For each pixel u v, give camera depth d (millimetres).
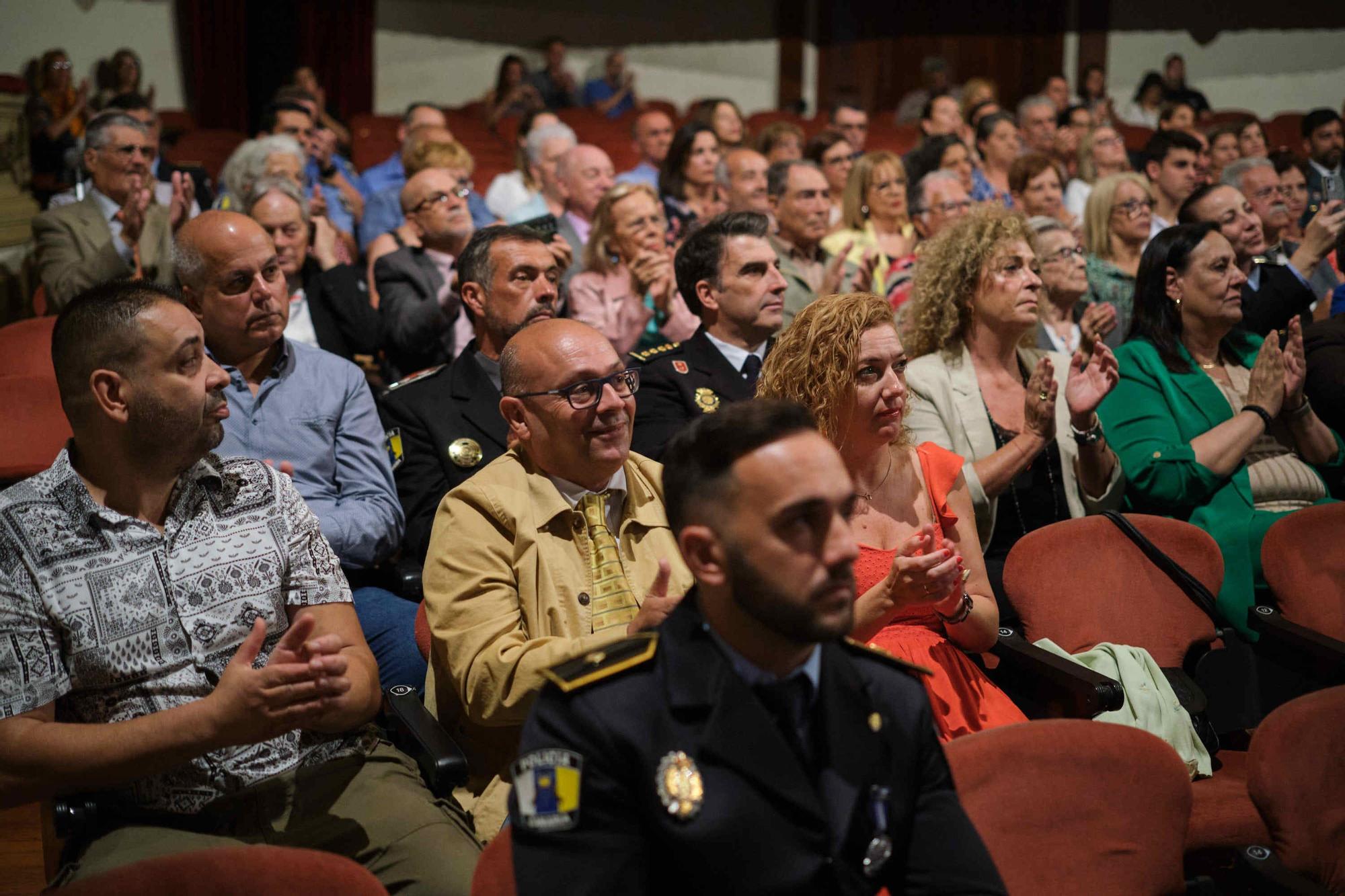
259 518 1969
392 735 2131
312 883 1427
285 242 3898
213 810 1871
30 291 5754
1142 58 13047
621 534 2221
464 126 9578
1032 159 5867
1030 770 1693
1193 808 2207
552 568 2129
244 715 1663
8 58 8352
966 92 9398
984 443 3014
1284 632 2488
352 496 2830
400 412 3004
